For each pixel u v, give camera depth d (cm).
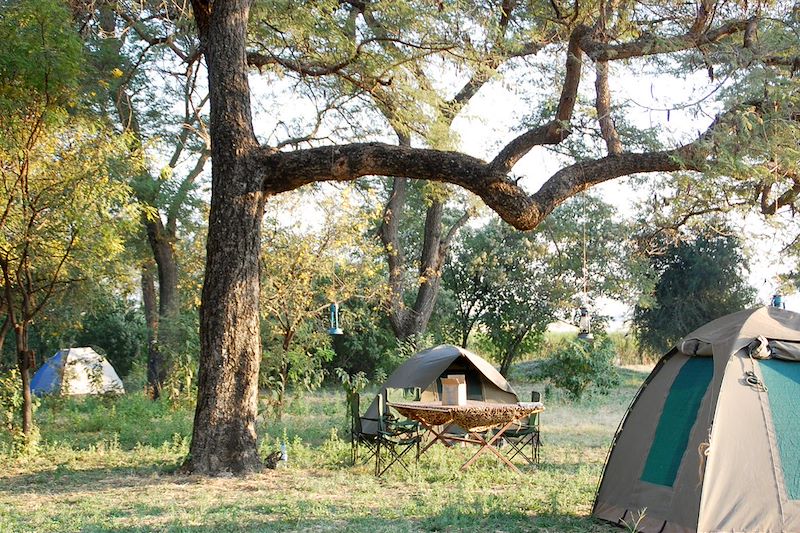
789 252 1359
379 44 1437
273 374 1816
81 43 1177
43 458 1204
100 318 3025
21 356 1266
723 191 1222
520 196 1056
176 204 2141
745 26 1062
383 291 1919
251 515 812
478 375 1366
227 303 1077
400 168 1081
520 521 783
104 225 1213
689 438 715
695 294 3177
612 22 1197
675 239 1459
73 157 1176
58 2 1161
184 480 1016
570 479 1016
